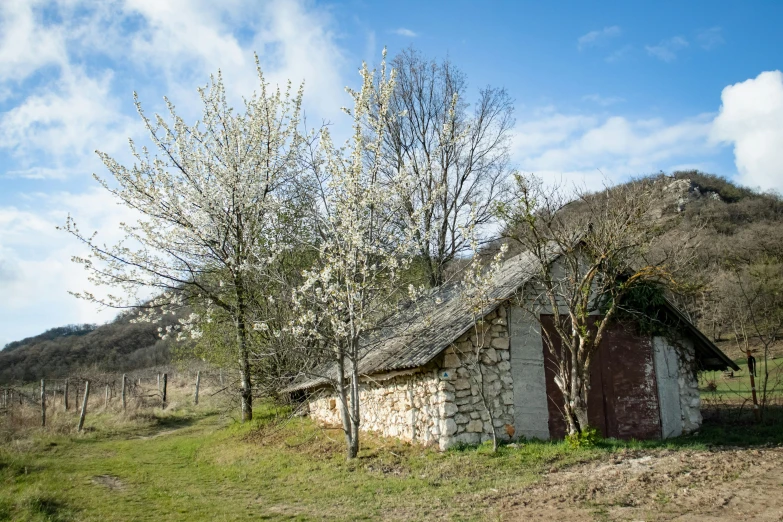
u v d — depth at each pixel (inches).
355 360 479.5
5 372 1626.5
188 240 700.0
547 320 502.3
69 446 668.7
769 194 2222.0
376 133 520.4
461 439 445.7
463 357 465.1
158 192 672.4
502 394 471.5
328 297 475.5
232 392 827.4
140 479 461.7
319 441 572.1
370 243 495.5
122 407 932.6
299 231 647.1
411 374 498.6
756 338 1021.2
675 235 602.2
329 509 335.6
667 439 485.7
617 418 502.0
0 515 323.9
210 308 746.8
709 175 2516.0
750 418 577.0
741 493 282.7
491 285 491.8
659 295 521.3
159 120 677.9
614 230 440.5
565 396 442.0
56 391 1075.3
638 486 312.8
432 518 296.0
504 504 305.9
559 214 518.0
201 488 421.7
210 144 705.6
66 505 356.2
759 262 1194.6
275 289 593.0
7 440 651.5
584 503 290.4
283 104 724.7
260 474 461.4
